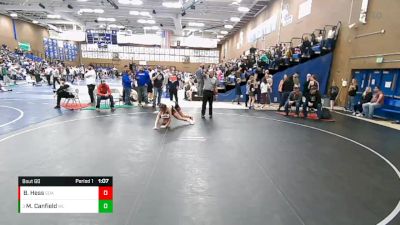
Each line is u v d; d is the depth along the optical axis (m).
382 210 3.44
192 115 10.47
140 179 4.20
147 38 37.94
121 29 35.53
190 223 3.04
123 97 12.86
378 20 11.14
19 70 24.41
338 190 4.00
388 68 10.74
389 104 10.66
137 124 8.41
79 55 44.00
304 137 7.30
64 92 11.02
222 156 5.45
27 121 8.39
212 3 21.45
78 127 7.77
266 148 6.12
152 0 21.30
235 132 7.68
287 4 18.91
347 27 13.01
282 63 15.28
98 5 23.53
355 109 11.58
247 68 18.08
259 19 24.97
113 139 6.55
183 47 42.47
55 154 5.30
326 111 10.26
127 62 44.88
